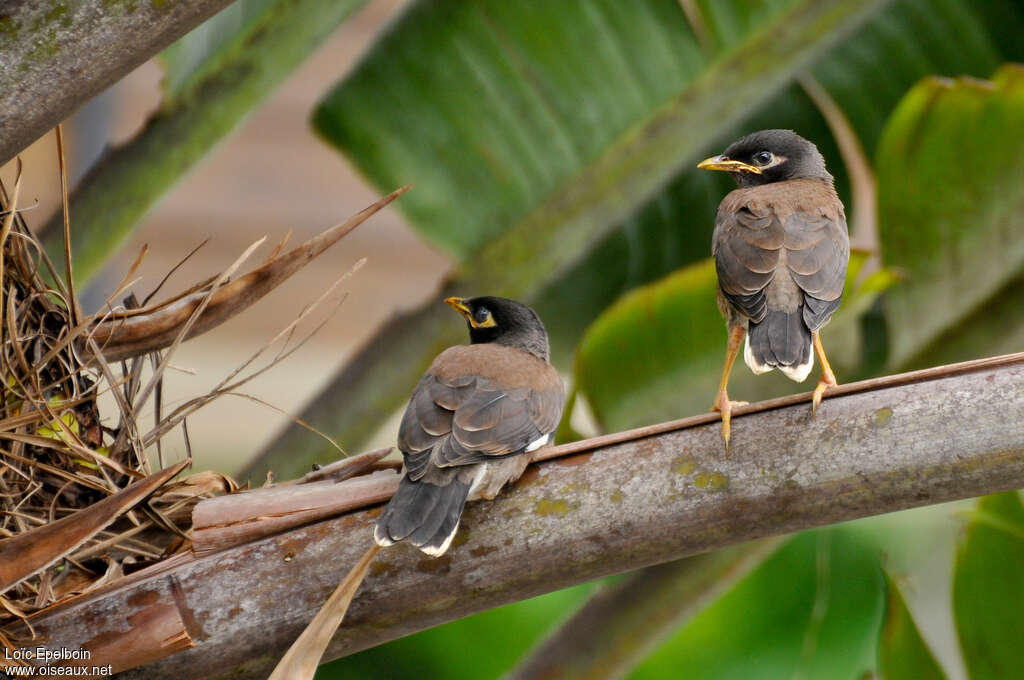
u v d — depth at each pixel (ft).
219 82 27.25
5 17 17.24
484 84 31.27
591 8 31.22
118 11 17.42
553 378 24.40
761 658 31.30
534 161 31.32
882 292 31.12
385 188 31.19
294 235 49.78
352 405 29.84
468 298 28.66
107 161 26.96
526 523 19.66
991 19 31.96
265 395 50.60
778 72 31.60
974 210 29.32
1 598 19.57
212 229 49.11
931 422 18.66
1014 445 18.39
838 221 24.54
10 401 23.32
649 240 32.63
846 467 18.81
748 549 27.89
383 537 18.72
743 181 28.89
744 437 19.29
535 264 31.32
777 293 22.77
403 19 31.55
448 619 20.11
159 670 19.72
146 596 19.65
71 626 19.60
